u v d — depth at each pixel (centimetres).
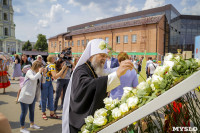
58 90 459
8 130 67
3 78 710
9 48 6044
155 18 2256
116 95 266
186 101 102
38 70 361
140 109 79
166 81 77
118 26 2541
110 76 132
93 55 175
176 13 2717
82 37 3181
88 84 139
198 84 64
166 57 93
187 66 76
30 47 6806
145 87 85
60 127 391
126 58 278
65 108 170
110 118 102
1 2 5847
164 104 71
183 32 2638
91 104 137
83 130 124
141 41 2242
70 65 446
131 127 106
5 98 639
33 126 384
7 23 6012
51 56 436
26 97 344
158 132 112
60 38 3869
